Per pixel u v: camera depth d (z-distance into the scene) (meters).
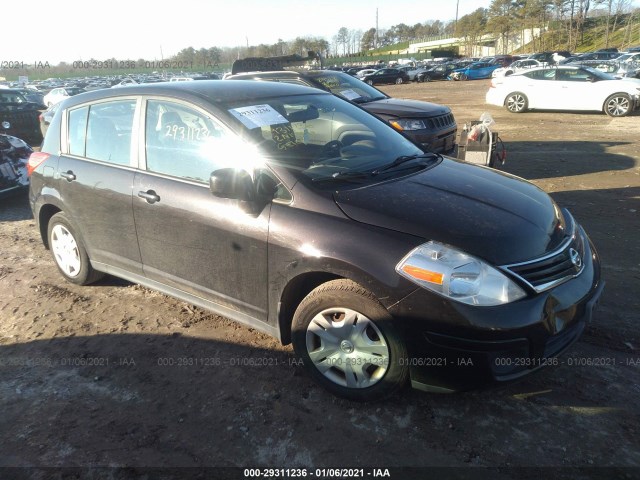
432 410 2.71
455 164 3.53
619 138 10.77
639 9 53.69
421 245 2.41
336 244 2.55
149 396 2.92
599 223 5.52
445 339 2.36
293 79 7.99
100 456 2.49
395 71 38.88
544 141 10.86
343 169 3.07
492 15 75.81
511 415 2.66
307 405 2.79
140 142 3.48
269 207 2.82
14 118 13.44
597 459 2.35
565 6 62.34
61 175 3.98
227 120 3.06
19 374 3.18
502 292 2.32
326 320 2.73
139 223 3.46
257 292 2.95
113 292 4.26
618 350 3.17
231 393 2.91
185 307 3.96
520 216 2.68
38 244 5.56
